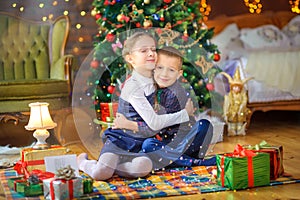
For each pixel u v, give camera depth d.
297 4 6.69
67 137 4.69
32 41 5.20
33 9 6.09
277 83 5.09
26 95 4.38
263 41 6.34
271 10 6.73
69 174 2.89
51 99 4.45
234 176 2.98
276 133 4.68
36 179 2.97
